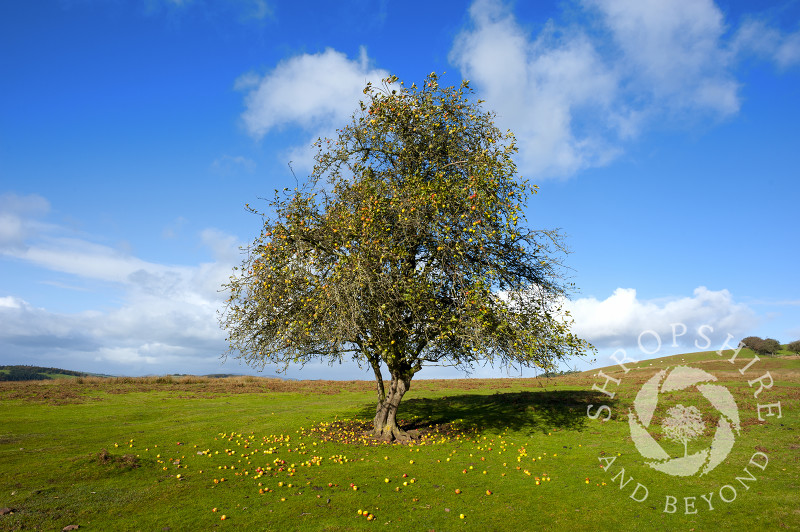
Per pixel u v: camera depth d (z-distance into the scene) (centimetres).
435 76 1966
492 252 1811
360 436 2088
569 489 1327
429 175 1973
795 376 3312
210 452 1805
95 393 3850
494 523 1089
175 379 4938
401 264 1744
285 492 1311
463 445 1908
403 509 1180
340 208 1859
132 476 1449
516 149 1875
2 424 2400
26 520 1077
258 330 1945
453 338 1848
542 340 1738
